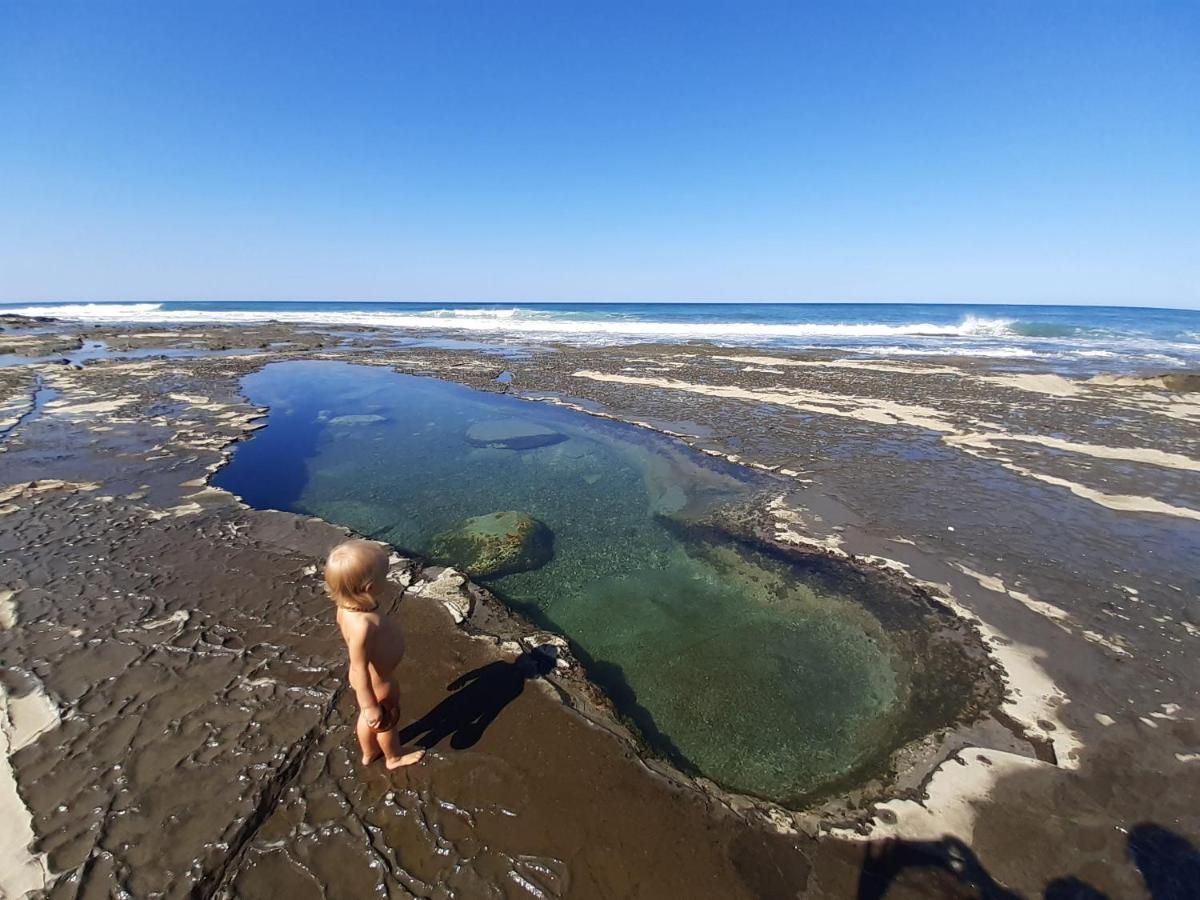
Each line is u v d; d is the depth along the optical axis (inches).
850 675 179.9
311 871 106.8
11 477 319.0
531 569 248.5
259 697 150.4
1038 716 156.2
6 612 187.3
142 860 107.0
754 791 136.9
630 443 433.1
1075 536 262.2
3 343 985.5
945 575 230.2
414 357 915.4
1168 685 166.7
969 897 107.0
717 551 262.2
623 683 176.7
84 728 138.4
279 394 604.1
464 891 104.3
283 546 241.8
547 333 1449.3
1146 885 109.6
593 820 119.6
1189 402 553.6
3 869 104.3
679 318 2146.9
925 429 454.6
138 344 1041.5
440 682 159.8
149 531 253.3
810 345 1125.7
